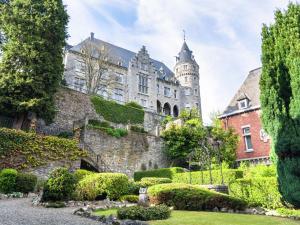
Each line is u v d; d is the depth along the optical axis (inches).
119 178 608.1
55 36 1047.0
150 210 363.6
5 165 737.6
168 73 2549.2
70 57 1764.3
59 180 514.6
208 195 475.2
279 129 415.5
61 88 1186.0
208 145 1098.7
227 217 378.9
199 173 851.4
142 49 2203.5
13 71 944.3
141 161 1173.1
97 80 1676.9
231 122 1205.1
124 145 1136.8
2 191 596.1
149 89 2133.4
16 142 780.6
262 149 1079.6
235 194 586.2
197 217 369.4
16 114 942.4
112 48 2169.0
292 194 384.5
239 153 1143.6
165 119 1526.8
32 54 959.6
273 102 447.8
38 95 954.1
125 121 1386.6
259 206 537.3
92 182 581.3
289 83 450.9
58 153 863.7
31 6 1038.4
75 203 502.9
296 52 436.8
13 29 982.4
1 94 915.4
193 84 2527.1
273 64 470.9
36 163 799.7
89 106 1268.5
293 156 394.9
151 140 1241.4
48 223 308.3
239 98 1194.0
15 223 295.9
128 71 2058.3
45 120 986.7
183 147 1231.5
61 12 1087.0
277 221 356.2
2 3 1063.0
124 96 1972.2
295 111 406.3
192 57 2645.2
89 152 970.1
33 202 485.7
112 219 340.2
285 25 479.5
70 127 1158.3
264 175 694.5
